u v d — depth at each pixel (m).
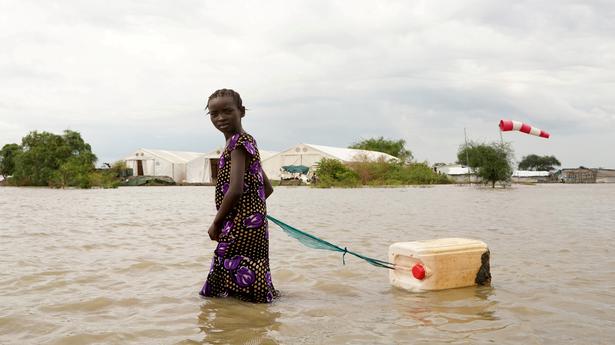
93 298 4.50
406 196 26.55
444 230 10.14
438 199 23.16
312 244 5.27
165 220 12.38
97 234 9.39
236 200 4.47
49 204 19.19
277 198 24.67
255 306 4.32
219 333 3.54
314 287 5.13
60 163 49.62
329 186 45.94
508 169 43.41
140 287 5.03
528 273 5.76
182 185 59.62
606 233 9.56
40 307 4.21
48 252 7.19
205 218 12.99
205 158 65.56
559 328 3.67
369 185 51.28
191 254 7.06
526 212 15.04
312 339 3.43
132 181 59.31
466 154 45.34
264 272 4.55
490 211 15.52
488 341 3.39
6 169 66.31
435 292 4.87
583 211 15.34
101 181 46.22
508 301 4.48
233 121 4.66
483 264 5.14
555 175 90.88
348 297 4.71
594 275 5.63
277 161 60.59
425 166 60.91
